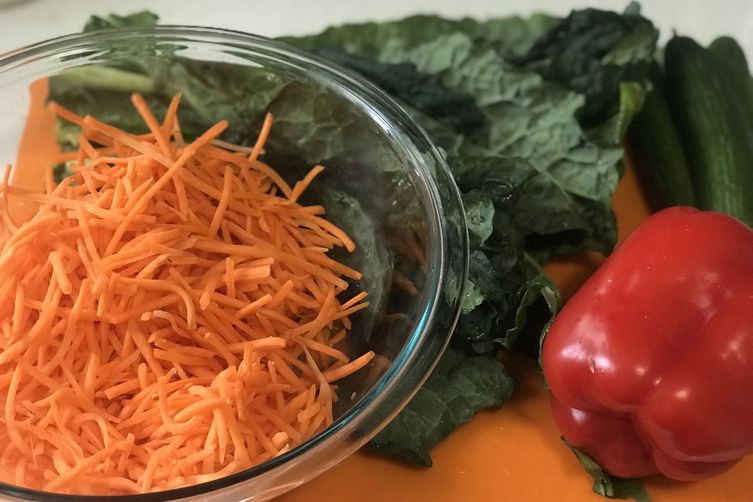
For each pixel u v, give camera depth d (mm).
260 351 335
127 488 313
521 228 421
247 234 355
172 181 348
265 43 406
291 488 320
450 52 470
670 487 375
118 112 442
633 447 361
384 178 388
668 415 335
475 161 427
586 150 440
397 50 481
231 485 290
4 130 439
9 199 366
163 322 333
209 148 379
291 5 529
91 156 369
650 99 475
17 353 315
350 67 464
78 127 439
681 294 343
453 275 342
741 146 444
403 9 529
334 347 362
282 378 338
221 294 339
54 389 316
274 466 295
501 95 458
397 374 322
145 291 330
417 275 364
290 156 412
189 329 329
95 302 324
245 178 376
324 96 403
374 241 381
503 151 447
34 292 327
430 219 361
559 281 428
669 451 346
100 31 409
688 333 340
